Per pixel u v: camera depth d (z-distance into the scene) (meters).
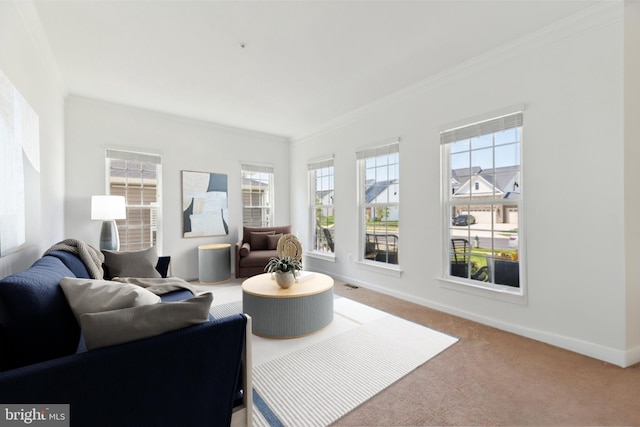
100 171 3.87
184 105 4.01
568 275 2.31
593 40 2.15
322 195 5.09
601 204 2.14
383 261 3.99
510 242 2.72
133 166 4.19
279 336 2.53
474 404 1.67
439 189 3.19
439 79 3.15
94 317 1.00
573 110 2.26
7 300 1.03
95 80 3.22
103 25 2.25
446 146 3.19
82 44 2.51
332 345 2.41
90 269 2.08
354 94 3.66
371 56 2.76
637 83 2.09
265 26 2.30
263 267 4.45
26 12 1.97
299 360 2.17
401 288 3.65
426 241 3.34
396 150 3.68
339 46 2.59
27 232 1.92
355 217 4.30
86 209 3.77
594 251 2.18
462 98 2.96
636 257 2.09
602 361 2.12
